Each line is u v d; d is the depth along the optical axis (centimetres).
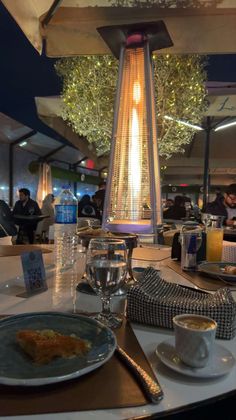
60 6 193
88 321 70
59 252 163
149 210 201
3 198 673
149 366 57
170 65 269
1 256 164
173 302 77
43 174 726
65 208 165
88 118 281
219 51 218
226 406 62
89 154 526
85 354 57
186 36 213
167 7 200
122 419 43
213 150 819
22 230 543
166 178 1294
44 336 59
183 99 282
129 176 202
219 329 71
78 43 221
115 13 206
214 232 150
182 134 325
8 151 679
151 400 47
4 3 146
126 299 86
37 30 181
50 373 51
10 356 56
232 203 507
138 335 72
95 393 48
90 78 263
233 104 326
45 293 101
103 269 79
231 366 57
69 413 44
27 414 43
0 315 81
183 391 51
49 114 328
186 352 56
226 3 195
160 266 145
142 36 198
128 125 202
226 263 139
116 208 203
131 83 202
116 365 57
